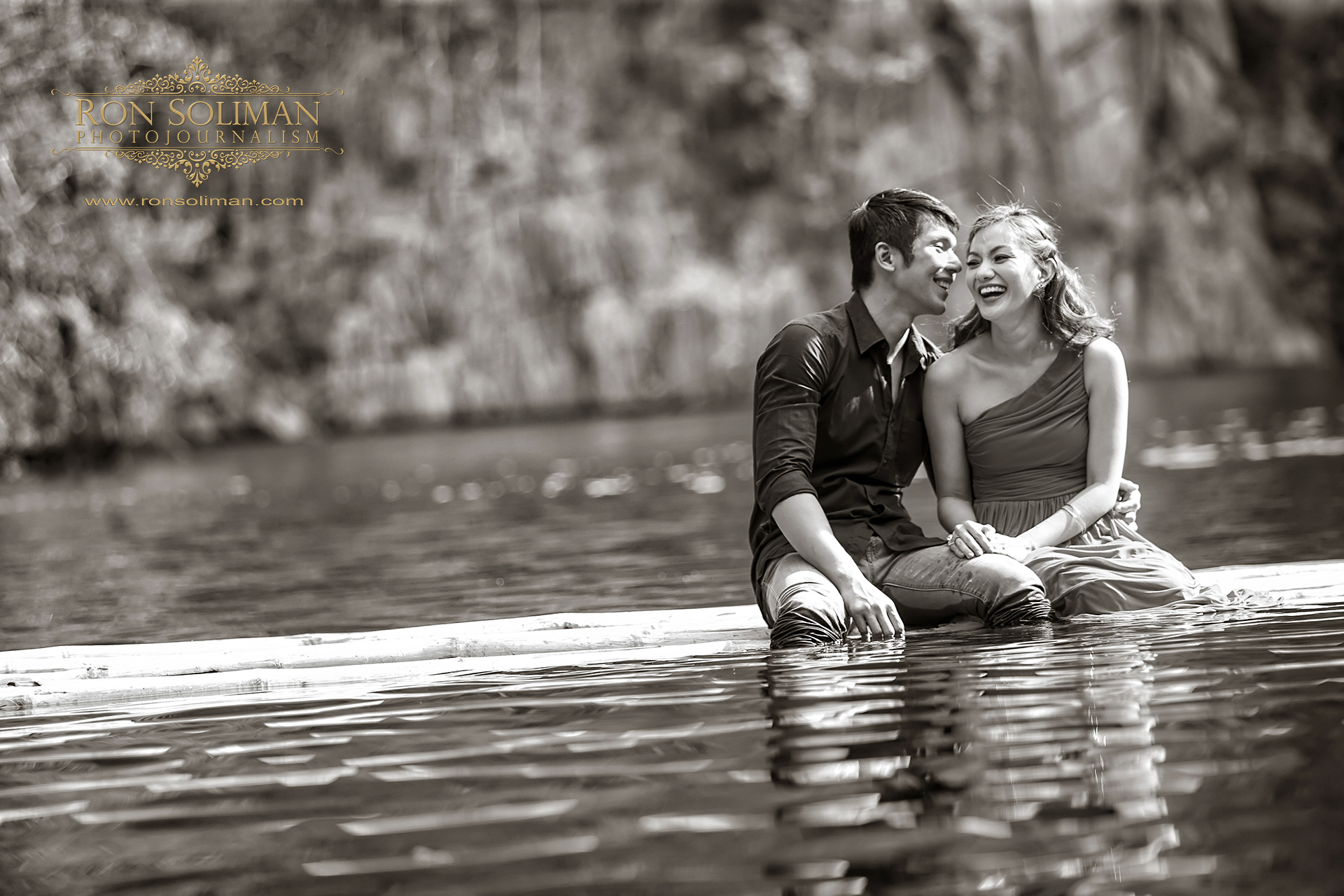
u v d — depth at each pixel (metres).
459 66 47.56
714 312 46.22
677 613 5.15
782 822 2.20
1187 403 28.39
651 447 24.89
